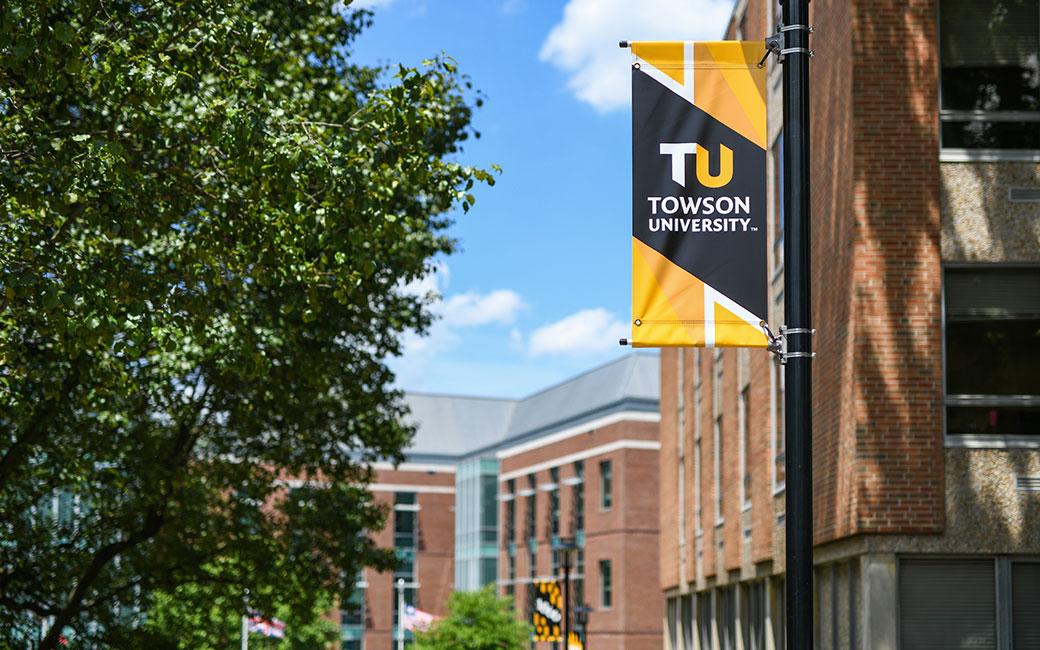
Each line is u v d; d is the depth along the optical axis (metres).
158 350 14.97
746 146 8.16
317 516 23.30
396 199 19.06
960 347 15.91
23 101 11.45
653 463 61.44
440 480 87.50
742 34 28.92
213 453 22.94
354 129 12.76
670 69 8.24
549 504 69.94
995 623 15.47
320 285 12.88
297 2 16.12
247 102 11.37
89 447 17.97
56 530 20.62
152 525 20.69
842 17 16.73
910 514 15.50
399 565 24.52
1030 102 16.22
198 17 11.48
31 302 11.63
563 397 75.38
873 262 15.93
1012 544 15.46
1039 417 15.73
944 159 16.14
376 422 22.06
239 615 24.03
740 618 27.86
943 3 16.42
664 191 8.12
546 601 36.53
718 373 30.81
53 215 11.44
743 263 8.04
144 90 10.81
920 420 15.68
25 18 10.01
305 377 18.62
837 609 17.97
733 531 27.14
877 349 15.82
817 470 18.14
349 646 81.44
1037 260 15.95
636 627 59.56
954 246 16.02
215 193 12.51
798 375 7.23
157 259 13.36
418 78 11.99
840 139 16.80
